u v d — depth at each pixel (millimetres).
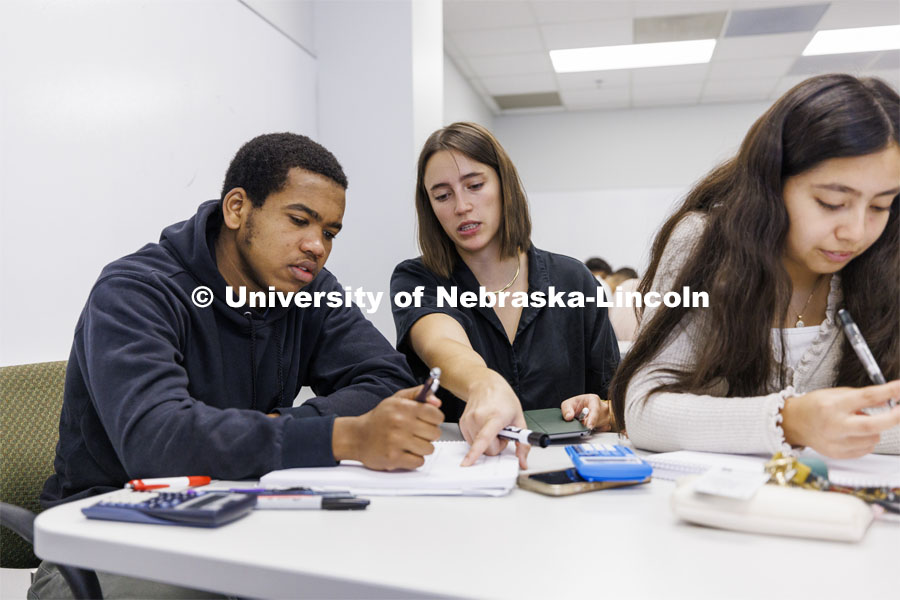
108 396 737
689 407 745
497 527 529
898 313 824
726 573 435
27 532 688
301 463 678
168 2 1675
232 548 484
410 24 2438
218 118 1886
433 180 1272
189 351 913
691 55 5285
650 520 546
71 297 1379
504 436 743
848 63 5426
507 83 5961
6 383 1023
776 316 817
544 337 1349
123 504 552
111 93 1491
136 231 1566
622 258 6957
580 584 418
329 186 913
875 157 717
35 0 1301
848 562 454
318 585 438
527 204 1343
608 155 7008
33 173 1294
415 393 720
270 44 2176
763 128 799
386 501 607
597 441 900
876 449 740
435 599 409
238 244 942
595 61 5398
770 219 798
